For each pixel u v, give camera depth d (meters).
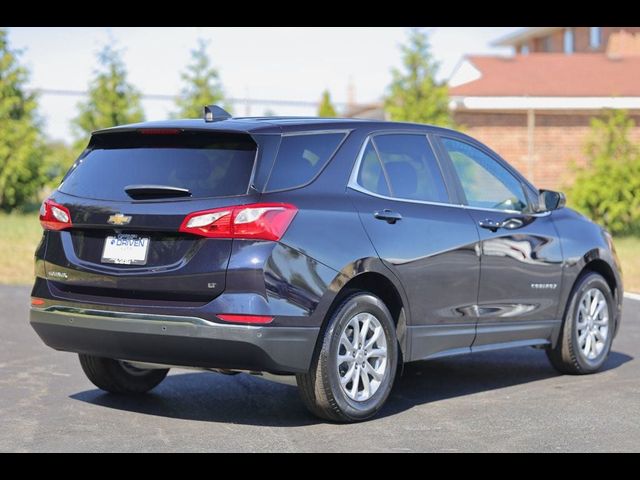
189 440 5.59
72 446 5.44
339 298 6.00
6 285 12.82
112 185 6.03
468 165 7.16
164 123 6.18
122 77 24.92
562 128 26.19
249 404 6.59
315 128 6.17
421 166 6.75
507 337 7.21
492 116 25.94
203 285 5.62
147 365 6.16
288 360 5.68
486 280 6.93
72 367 7.79
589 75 28.33
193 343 5.63
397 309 6.40
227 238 5.62
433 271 6.51
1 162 23.89
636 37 39.09
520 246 7.23
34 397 6.70
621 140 20.98
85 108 24.83
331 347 5.89
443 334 6.66
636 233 20.58
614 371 7.98
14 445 5.45
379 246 6.14
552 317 7.57
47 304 6.11
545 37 44.47
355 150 6.30
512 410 6.45
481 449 5.43
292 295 5.66
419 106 23.70
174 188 5.78
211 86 25.47
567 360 7.74
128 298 5.82
